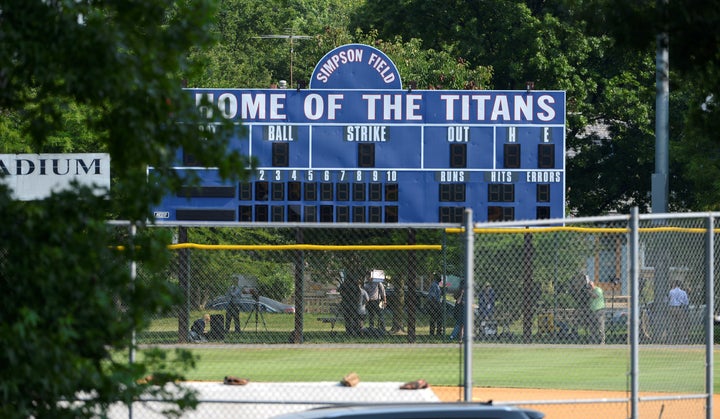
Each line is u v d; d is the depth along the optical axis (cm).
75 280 1669
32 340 1595
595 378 4519
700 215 2828
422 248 4238
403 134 6694
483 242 4872
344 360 4881
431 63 10025
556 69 10581
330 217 6669
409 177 6688
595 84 10869
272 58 16525
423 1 11288
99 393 1739
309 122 6675
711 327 2909
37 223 1700
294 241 6569
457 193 6700
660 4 2698
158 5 1831
